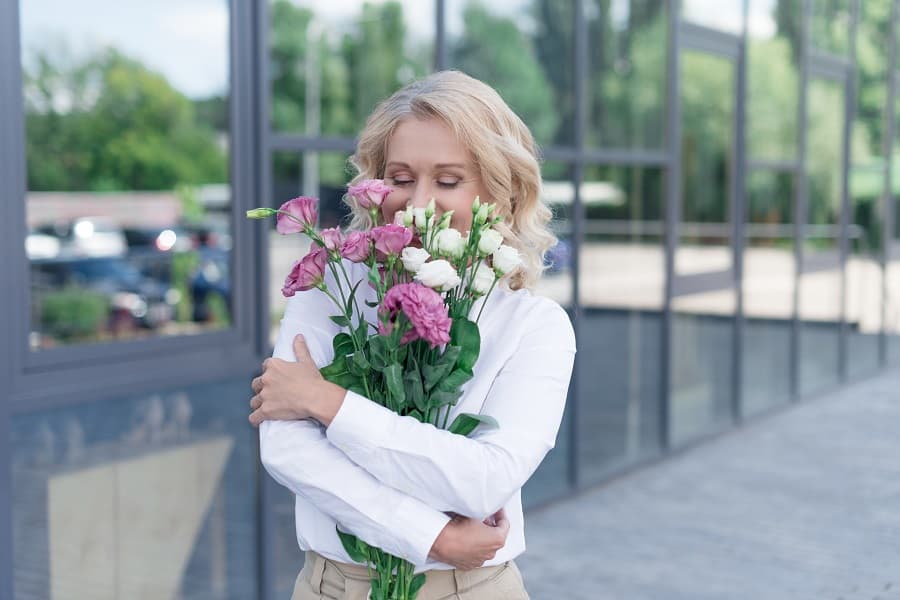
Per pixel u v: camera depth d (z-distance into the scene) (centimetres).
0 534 315
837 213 953
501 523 154
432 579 159
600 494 614
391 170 161
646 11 644
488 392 159
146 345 358
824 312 941
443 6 484
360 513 147
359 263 168
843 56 937
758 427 797
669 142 673
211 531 381
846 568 494
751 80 780
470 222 160
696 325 727
